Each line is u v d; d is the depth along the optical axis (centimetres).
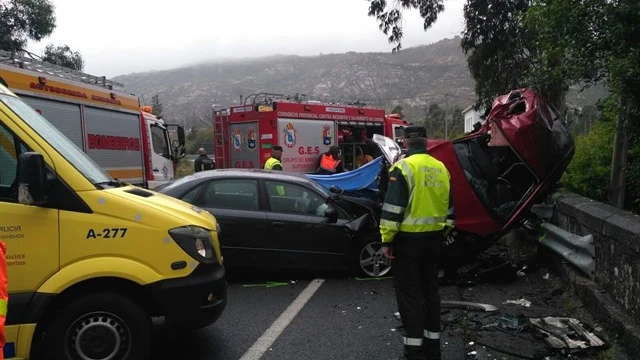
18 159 355
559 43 558
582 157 800
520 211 680
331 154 1295
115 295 374
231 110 1366
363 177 952
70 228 362
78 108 928
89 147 962
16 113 369
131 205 383
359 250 707
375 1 1199
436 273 440
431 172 435
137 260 379
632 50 483
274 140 1279
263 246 672
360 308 578
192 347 462
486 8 1138
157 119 1309
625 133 598
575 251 594
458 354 450
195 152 4772
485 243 691
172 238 390
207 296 402
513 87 1227
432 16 1202
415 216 424
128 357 377
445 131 6294
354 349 461
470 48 1257
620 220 483
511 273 683
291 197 698
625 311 455
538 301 599
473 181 682
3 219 349
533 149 664
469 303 575
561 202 679
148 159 1238
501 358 441
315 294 632
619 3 484
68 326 365
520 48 1171
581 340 462
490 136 714
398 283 429
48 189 360
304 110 1350
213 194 680
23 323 349
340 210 707
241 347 463
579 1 512
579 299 550
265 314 556
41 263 355
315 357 443
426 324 432
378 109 1612
